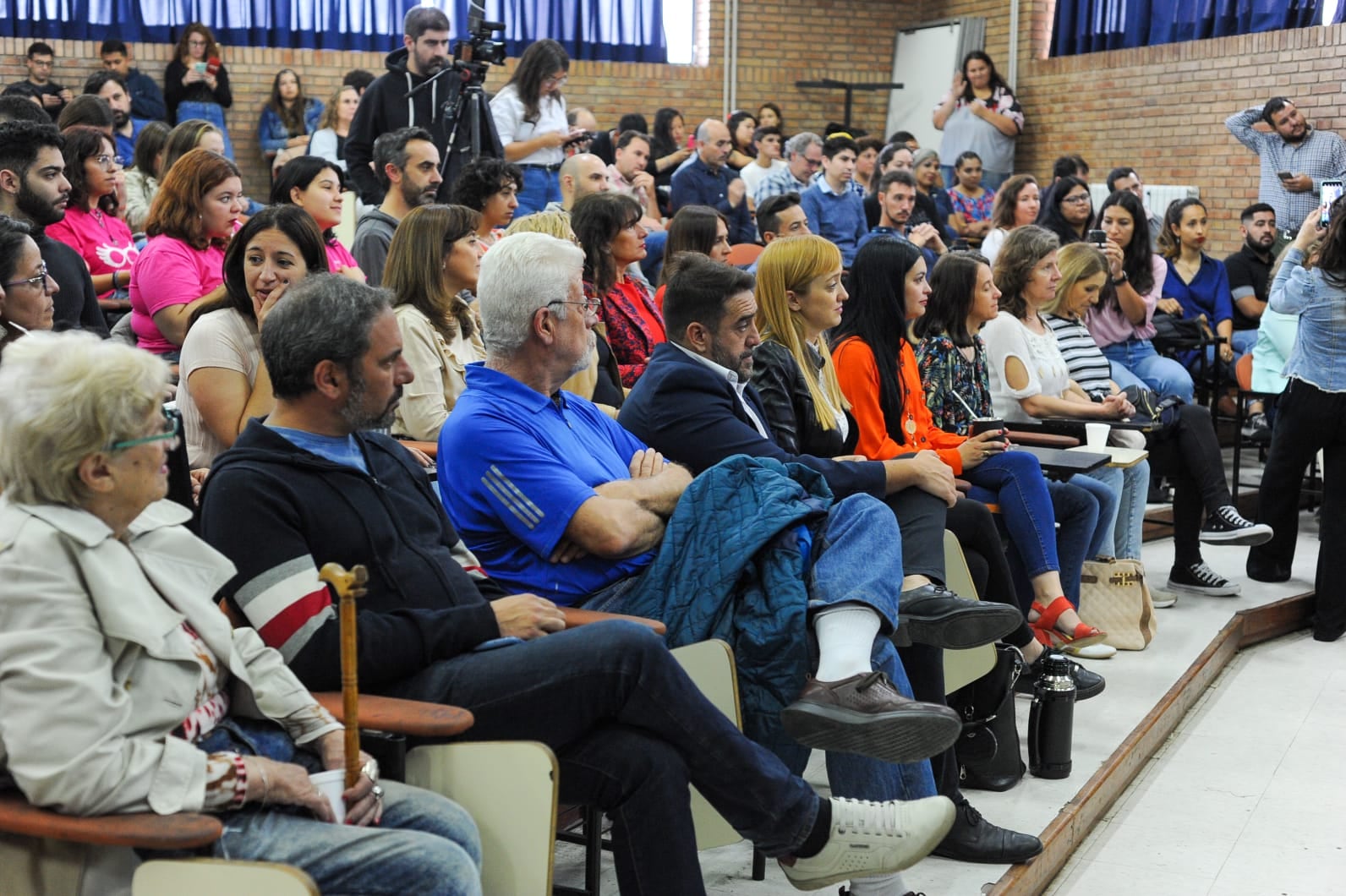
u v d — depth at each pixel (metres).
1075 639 3.38
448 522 2.14
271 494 1.83
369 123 5.16
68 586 1.49
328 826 1.59
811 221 6.79
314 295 1.89
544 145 5.54
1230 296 6.73
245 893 1.44
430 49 5.07
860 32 10.28
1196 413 4.63
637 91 9.58
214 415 2.60
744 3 9.88
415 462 2.12
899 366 3.33
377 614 1.87
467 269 3.12
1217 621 4.39
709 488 2.29
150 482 1.56
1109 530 4.06
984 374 3.81
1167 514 5.57
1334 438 4.59
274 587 1.80
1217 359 6.00
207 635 1.66
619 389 3.71
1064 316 4.77
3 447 1.51
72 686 1.45
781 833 1.94
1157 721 3.48
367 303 1.90
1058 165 7.67
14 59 7.84
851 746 2.07
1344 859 2.89
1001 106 9.22
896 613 2.23
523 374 2.35
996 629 2.45
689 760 1.88
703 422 2.62
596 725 1.88
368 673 1.83
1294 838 3.00
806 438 3.04
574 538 2.23
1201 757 3.49
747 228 6.84
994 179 9.23
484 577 2.16
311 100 8.36
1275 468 4.80
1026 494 3.41
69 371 1.51
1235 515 4.56
